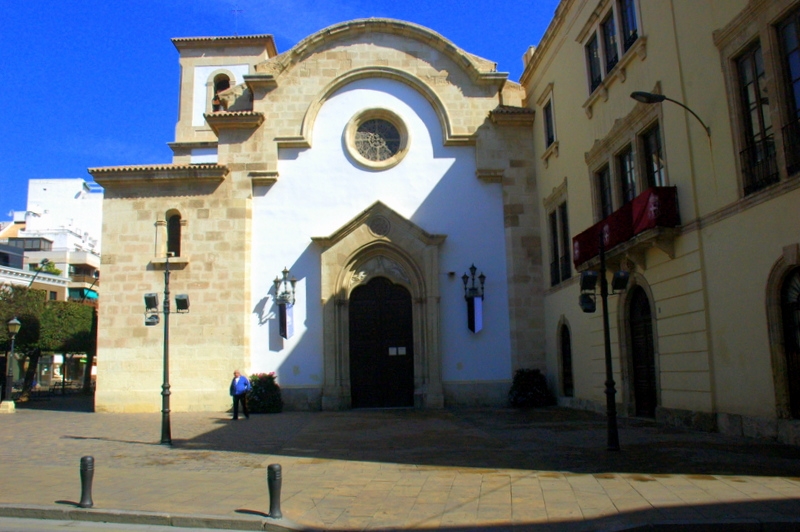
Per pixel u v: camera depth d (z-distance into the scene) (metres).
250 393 21.12
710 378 12.80
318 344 22.27
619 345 16.81
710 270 12.83
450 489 8.95
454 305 22.73
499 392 22.25
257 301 22.50
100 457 12.27
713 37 12.56
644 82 15.35
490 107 23.98
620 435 13.24
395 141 24.08
